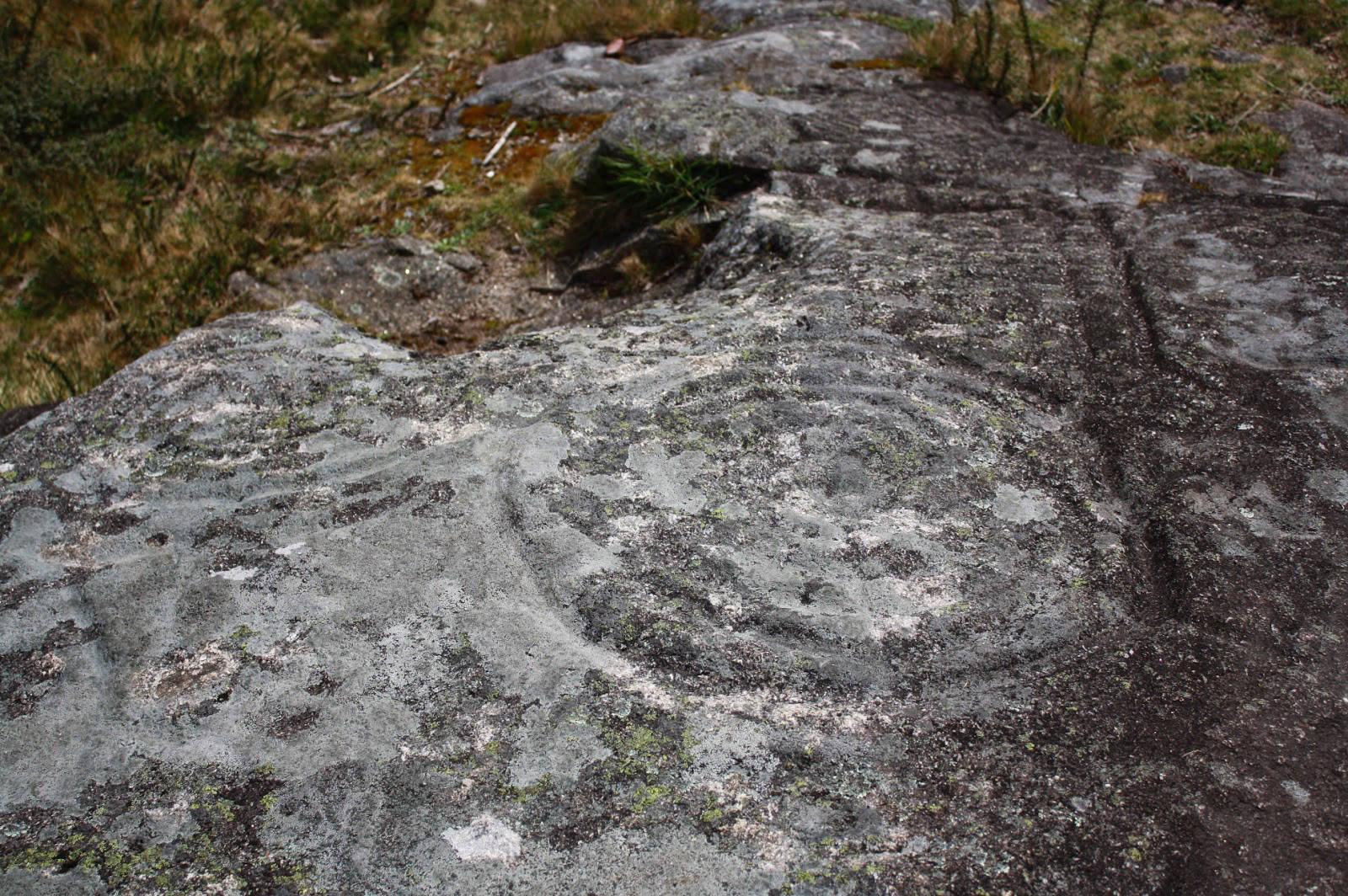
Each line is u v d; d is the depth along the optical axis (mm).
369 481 2369
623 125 4617
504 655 1915
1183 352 2691
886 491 2287
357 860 1581
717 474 2340
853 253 3355
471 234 4945
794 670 1864
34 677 1946
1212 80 5531
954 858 1520
